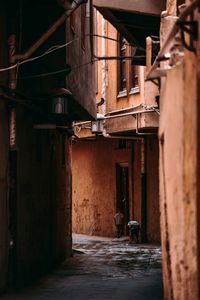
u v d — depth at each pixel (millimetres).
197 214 6227
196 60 6180
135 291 12906
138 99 22547
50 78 13977
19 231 13031
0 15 11711
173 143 6957
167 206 7375
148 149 25734
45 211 16109
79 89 16234
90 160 31438
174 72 6957
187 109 6352
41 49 13734
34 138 14680
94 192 31000
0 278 11680
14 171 12539
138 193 26781
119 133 24656
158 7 13258
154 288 13312
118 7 13156
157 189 25109
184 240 6496
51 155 17109
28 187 13984
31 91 13781
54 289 13094
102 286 13680
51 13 13461
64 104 14094
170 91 7152
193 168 6234
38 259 15094
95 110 20266
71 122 20219
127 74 23422
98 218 30625
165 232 7652
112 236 29328
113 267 17641
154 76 7996
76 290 13008
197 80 6129
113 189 29219
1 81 11703
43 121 15414
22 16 13047
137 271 16625
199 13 6164
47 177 16453
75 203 32938
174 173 6906
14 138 12258
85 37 17703
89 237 30031
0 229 11656
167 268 7555
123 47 24125
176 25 6340
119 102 23859
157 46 12156
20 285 13125
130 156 27422
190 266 6387
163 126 7820
